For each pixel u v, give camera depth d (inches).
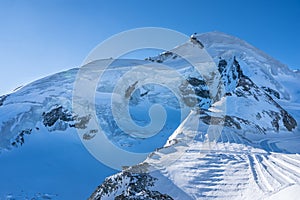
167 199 646.5
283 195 559.8
